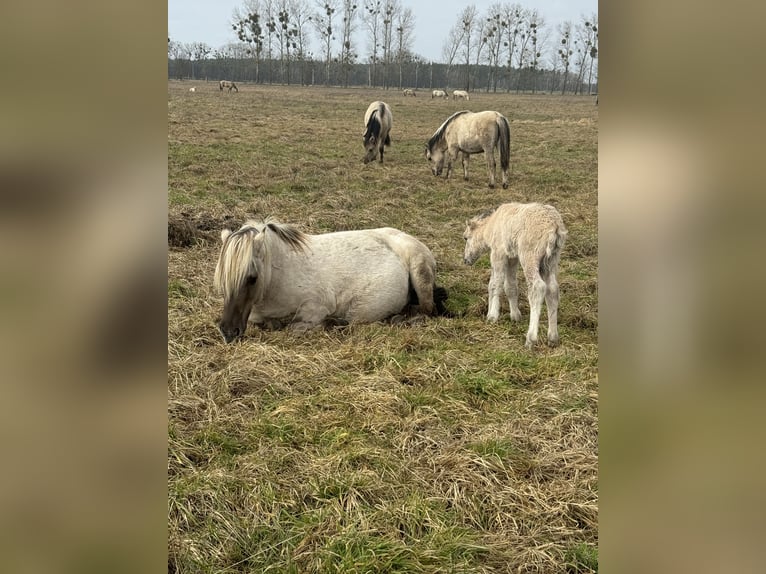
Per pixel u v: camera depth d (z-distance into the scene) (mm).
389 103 38719
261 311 4707
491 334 4746
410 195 10141
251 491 2717
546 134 20672
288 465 2951
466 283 6000
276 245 4582
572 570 2334
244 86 60312
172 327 4500
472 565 2342
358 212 8539
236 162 11969
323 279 4797
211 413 3379
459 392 3697
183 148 13320
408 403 3543
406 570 2279
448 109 34438
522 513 2646
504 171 11164
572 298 5535
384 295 4953
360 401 3531
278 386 3711
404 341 4438
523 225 4496
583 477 2857
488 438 3154
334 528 2520
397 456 3047
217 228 7320
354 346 4367
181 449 3027
